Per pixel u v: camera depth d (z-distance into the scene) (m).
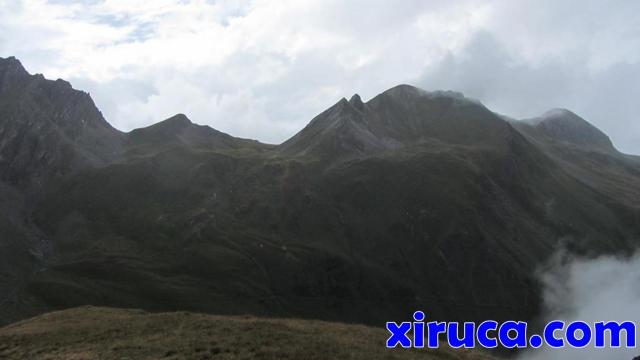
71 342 50.69
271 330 49.88
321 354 43.09
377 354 45.41
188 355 42.41
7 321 145.00
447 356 51.00
